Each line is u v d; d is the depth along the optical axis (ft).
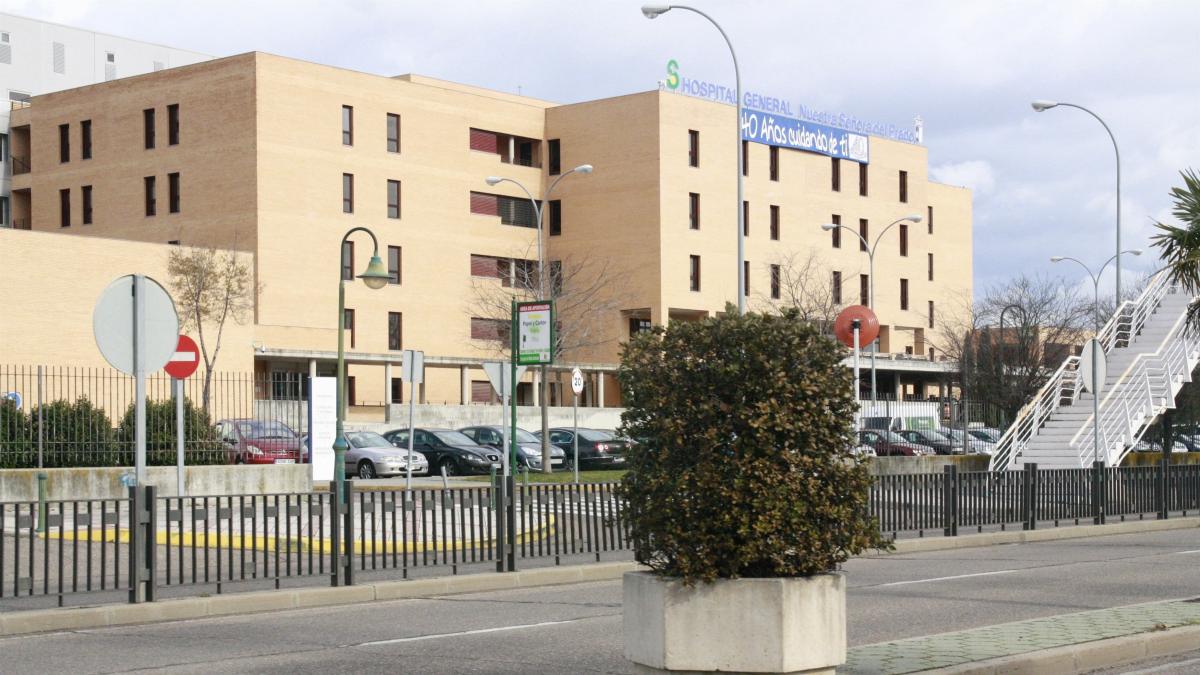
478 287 233.55
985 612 43.83
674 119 235.81
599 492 61.52
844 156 266.36
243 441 106.63
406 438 147.64
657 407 27.61
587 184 241.14
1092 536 79.66
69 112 225.97
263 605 47.57
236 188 206.49
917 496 72.08
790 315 27.96
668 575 27.32
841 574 27.30
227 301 172.96
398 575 54.70
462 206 233.35
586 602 49.08
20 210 234.38
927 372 266.98
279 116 208.03
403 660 35.40
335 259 214.28
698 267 238.48
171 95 214.28
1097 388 86.02
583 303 231.30
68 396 108.99
